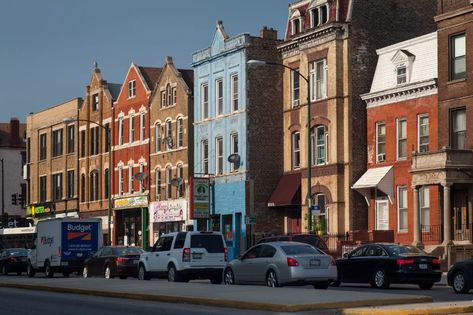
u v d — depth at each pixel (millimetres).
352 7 57281
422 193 51531
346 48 57031
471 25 48500
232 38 65812
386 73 55625
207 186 68062
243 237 64000
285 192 62156
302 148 60250
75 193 92062
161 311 24453
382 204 55219
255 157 64125
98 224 53250
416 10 59469
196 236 40094
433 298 28312
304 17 61969
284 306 23469
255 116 64312
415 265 34312
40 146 101750
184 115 72438
